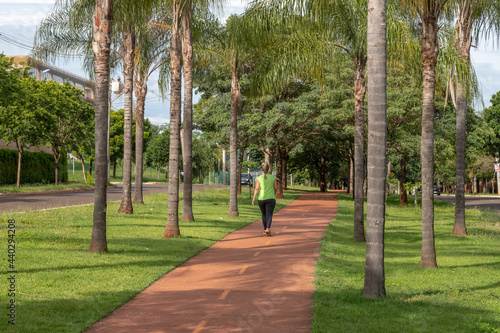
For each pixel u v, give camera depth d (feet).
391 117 96.22
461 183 53.78
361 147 44.45
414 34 42.98
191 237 39.01
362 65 44.98
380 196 20.94
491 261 33.94
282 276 24.30
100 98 30.66
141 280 22.72
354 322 16.67
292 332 15.43
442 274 28.22
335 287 22.21
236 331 15.51
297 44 45.16
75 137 131.13
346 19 43.34
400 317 17.67
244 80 99.35
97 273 23.62
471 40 47.96
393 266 31.12
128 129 60.80
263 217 40.88
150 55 69.46
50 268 23.98
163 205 74.43
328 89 98.07
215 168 276.41
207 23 60.39
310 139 114.42
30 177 132.26
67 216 50.08
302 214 67.31
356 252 35.86
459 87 40.09
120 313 17.61
